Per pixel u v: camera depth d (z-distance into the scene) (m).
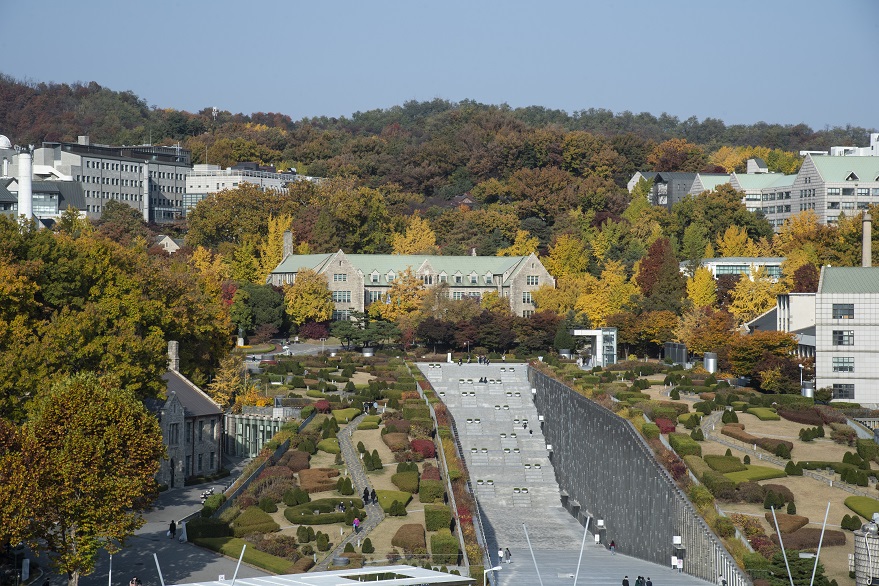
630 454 174.75
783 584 123.69
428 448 190.88
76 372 157.50
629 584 134.75
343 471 180.62
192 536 141.62
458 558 138.00
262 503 158.38
